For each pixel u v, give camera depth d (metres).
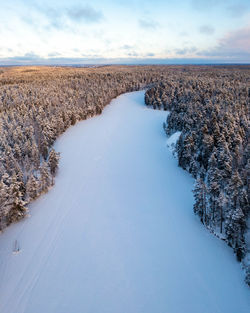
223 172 42.22
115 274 28.36
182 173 55.47
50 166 51.09
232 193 34.66
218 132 56.34
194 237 34.38
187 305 24.62
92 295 25.73
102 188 48.88
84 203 43.41
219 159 45.88
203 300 25.14
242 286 26.47
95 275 28.23
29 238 34.16
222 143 51.28
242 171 40.66
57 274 28.28
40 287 26.56
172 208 41.81
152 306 24.56
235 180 34.94
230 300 25.05
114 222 38.09
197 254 31.23
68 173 54.84
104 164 60.47
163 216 39.59
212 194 36.81
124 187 49.38
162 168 58.31
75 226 37.03
